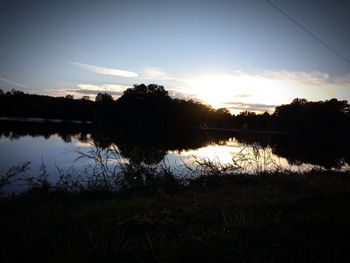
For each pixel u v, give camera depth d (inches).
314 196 273.1
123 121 2726.4
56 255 132.6
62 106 3789.4
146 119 3090.6
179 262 132.9
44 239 156.5
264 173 442.3
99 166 459.2
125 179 356.2
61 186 328.5
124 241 156.6
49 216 201.6
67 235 162.4
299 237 160.6
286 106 4072.3
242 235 163.5
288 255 139.9
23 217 197.3
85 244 147.2
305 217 195.0
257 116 4106.8
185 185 370.6
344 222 184.5
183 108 3575.3
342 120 3319.4
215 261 135.6
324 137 3277.6
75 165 499.8
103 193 316.2
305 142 2044.8
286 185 357.4
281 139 2234.3
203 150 856.9
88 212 213.5
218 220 195.3
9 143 827.4
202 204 243.6
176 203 253.8
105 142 412.2
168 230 175.5
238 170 459.8
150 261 135.1
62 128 1947.6
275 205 235.5
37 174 426.9
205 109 4202.8
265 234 165.9
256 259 134.2
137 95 3230.8
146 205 239.9
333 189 302.2
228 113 4453.7
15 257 133.0
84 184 356.8
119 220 192.5
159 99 3319.4
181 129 3043.8
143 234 167.9
